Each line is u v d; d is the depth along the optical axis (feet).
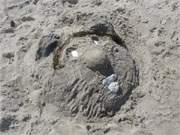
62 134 7.88
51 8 10.61
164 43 9.42
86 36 9.20
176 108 8.25
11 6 10.91
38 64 9.17
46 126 8.09
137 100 8.48
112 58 8.80
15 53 9.62
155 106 8.32
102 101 8.32
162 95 8.50
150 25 9.88
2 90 8.82
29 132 8.03
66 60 8.83
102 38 9.20
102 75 8.59
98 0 10.66
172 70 8.89
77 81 8.52
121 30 9.73
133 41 9.54
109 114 8.24
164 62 9.07
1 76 9.14
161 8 10.27
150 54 9.25
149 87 8.66
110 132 7.89
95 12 10.03
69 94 8.47
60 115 8.32
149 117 8.14
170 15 10.01
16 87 8.91
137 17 10.11
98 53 8.71
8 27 10.31
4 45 9.90
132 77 8.76
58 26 9.79
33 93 8.75
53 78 8.72
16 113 8.38
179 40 9.45
